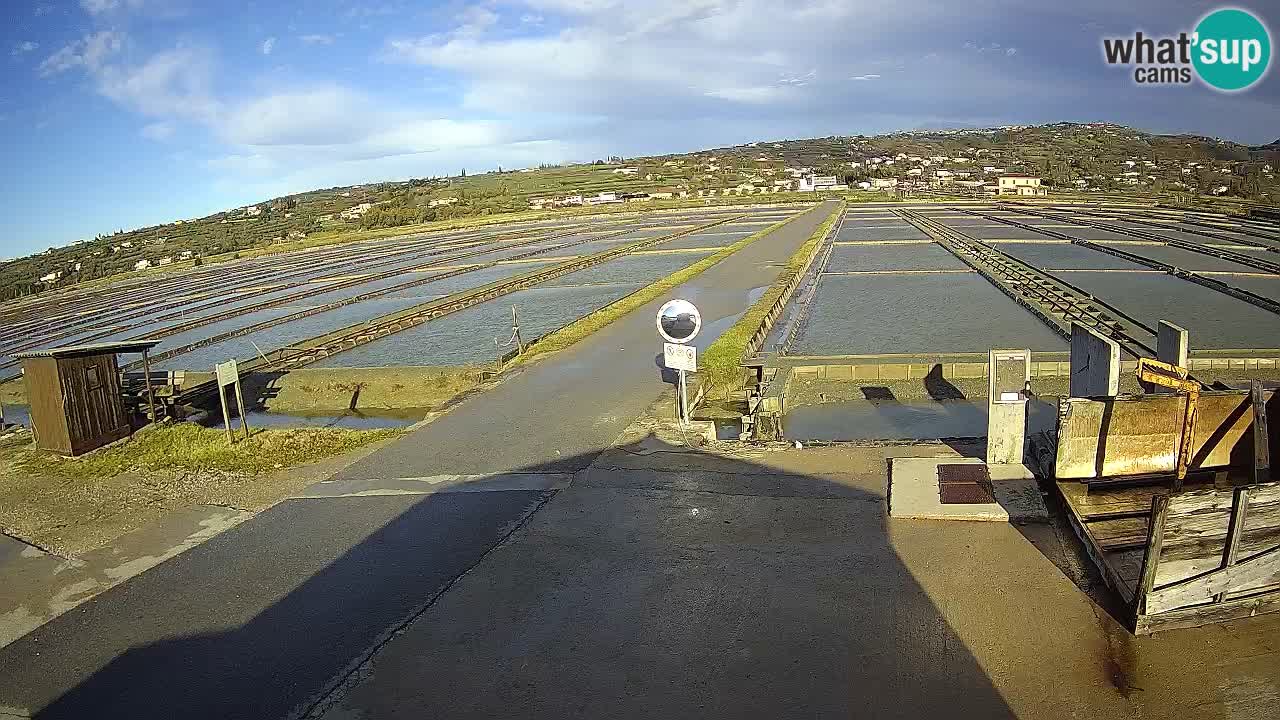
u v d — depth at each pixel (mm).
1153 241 38156
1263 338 17094
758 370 14719
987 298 23859
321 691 4621
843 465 7750
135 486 8508
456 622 5223
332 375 16250
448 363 18391
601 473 7867
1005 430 7277
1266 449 6566
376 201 130375
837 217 61062
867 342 18266
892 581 5469
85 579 6309
